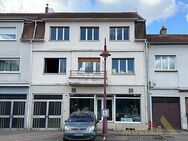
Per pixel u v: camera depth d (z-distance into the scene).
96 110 24.30
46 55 25.22
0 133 20.66
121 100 24.50
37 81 24.83
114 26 25.41
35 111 24.47
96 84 24.17
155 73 24.72
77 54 25.12
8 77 24.95
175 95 24.36
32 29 26.05
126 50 24.94
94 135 16.59
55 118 24.33
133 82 24.52
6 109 24.58
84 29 25.62
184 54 24.94
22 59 25.17
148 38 26.36
